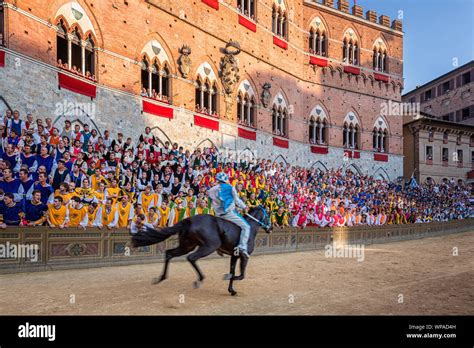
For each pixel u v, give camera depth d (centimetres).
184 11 2558
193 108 2608
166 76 2466
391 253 1953
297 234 2144
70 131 1736
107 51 2078
